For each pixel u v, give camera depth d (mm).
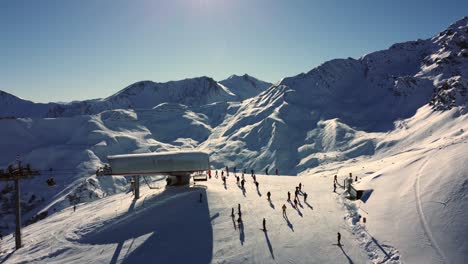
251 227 38375
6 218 137750
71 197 137000
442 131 150500
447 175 40844
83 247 38344
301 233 36812
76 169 170500
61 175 164000
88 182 145250
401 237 34500
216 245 35094
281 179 58938
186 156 51906
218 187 52062
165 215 42562
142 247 36031
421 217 36312
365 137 175875
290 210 42844
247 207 43781
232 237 36438
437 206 36938
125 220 42938
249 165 178375
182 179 52594
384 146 158125
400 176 45906
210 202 45281
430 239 33281
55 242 41000
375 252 33250
